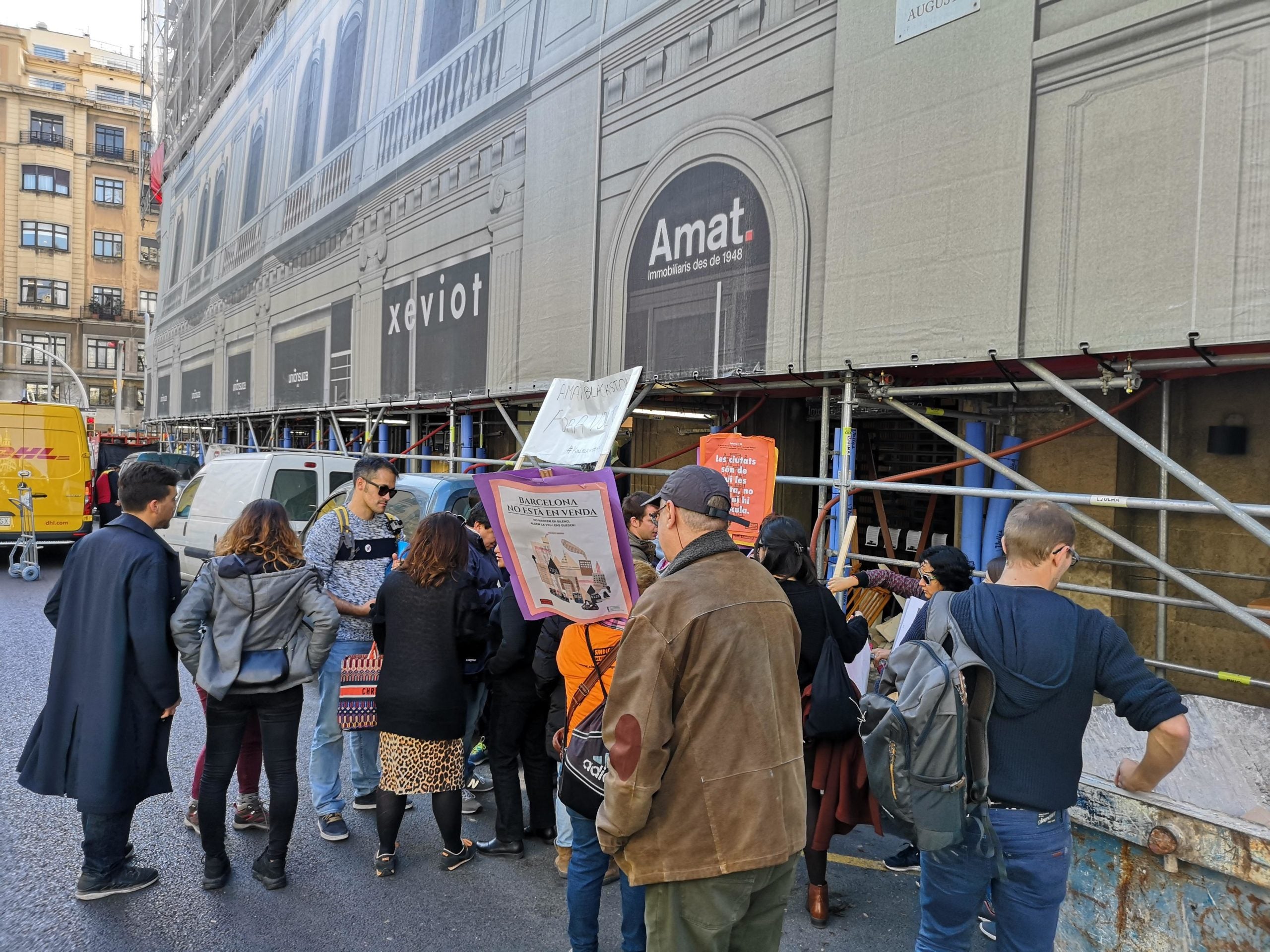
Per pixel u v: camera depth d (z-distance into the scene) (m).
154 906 3.16
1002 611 2.12
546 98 7.59
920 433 6.46
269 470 7.26
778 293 5.09
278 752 3.30
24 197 48.38
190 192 22.42
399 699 3.32
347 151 12.10
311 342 13.35
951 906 2.17
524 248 7.90
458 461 8.43
